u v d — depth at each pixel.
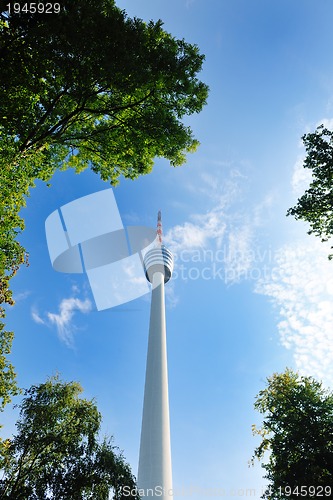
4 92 19.09
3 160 20.72
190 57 21.92
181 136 23.84
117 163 27.69
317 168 24.34
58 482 17.42
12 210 24.56
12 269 26.81
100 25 18.55
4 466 18.72
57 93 21.09
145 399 68.75
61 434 20.09
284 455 28.23
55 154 28.48
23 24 17.66
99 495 17.61
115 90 21.62
